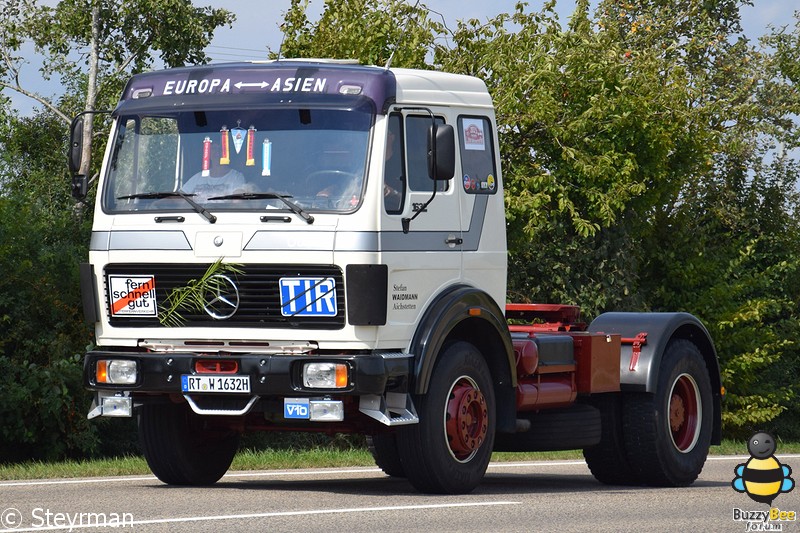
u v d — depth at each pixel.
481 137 30.05
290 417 26.84
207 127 28.05
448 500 26.84
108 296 28.52
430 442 27.80
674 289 90.06
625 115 69.62
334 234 26.67
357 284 26.52
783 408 89.50
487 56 67.31
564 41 68.81
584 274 75.94
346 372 26.38
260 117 27.72
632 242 78.31
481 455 29.02
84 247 65.31
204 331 27.52
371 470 38.75
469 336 29.94
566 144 70.12
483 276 29.73
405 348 27.42
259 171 27.48
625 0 99.69
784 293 96.56
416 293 27.69
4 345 60.56
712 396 36.56
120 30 98.06
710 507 27.42
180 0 95.56
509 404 29.89
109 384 28.14
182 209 27.78
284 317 26.98
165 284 27.91
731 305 88.62
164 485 31.05
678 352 35.06
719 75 98.19
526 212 67.56
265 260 27.00
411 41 67.06
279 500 26.19
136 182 28.45
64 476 34.47
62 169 94.88
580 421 33.19
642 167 73.69
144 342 28.25
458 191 29.06
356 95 27.36
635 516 25.23
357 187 26.89
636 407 34.38
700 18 98.88
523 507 25.94
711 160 81.75
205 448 31.17
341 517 23.33
